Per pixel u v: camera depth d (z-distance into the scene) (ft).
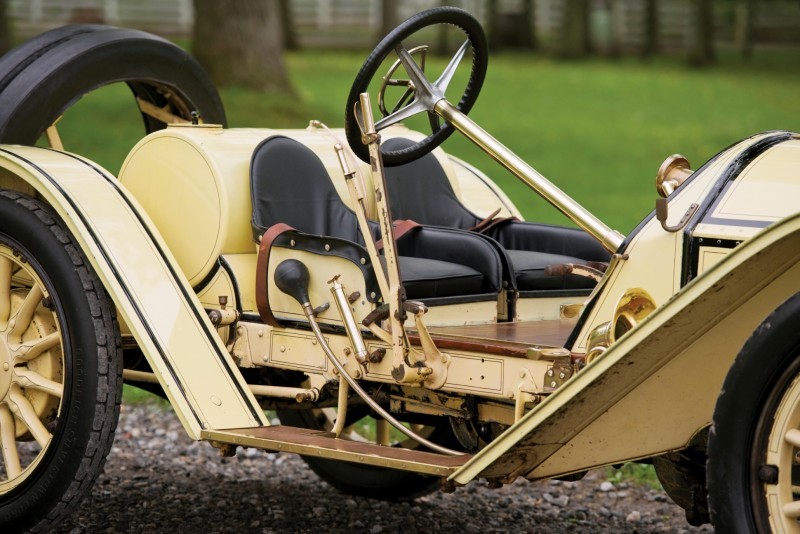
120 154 84.79
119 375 27.32
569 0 196.13
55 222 27.89
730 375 20.29
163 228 29.96
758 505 20.06
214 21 107.14
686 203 23.34
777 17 230.89
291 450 25.03
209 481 35.81
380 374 26.35
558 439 22.53
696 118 124.98
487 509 33.86
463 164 35.94
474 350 24.82
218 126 30.71
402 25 26.14
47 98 32.30
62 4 185.16
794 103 138.10
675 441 23.47
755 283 20.42
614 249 24.77
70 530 30.14
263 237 27.94
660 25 215.72
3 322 28.96
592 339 22.90
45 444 27.89
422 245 29.37
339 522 31.83
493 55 196.34
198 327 27.22
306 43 195.21
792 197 22.11
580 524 32.63
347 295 26.71
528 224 32.01
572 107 132.57
